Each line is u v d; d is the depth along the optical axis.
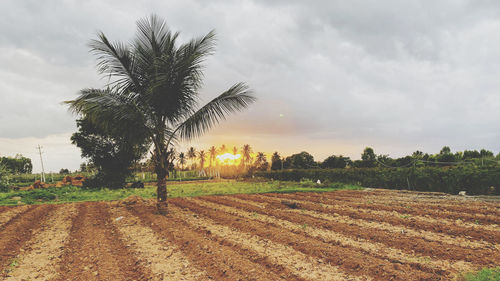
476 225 7.49
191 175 84.19
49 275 4.72
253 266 4.74
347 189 20.44
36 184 26.39
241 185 26.45
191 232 7.29
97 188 24.72
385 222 8.05
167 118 11.34
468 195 15.15
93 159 26.28
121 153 25.09
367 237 6.44
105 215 10.55
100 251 5.89
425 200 13.03
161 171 10.62
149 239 6.82
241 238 6.62
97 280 4.44
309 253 5.42
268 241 6.33
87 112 9.91
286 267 4.74
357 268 4.59
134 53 10.59
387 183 21.12
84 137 25.70
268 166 69.38
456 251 5.22
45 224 8.92
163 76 9.95
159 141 10.70
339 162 39.88
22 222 8.81
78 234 7.48
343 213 9.52
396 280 4.10
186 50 10.73
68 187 24.94
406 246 5.69
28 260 5.46
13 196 17.02
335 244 6.01
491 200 12.56
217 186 25.62
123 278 4.52
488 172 14.97
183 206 12.64
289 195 16.36
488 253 5.14
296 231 7.10
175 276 4.51
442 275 4.26
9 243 6.47
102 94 9.99
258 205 12.27
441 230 6.86
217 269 4.67
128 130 10.76
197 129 11.26
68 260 5.45
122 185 26.59
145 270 4.77
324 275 4.41
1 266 5.14
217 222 8.65
